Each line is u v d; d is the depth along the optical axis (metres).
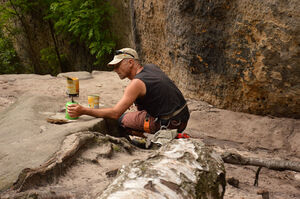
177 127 3.12
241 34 4.31
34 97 4.05
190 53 5.07
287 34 3.83
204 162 1.58
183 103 3.16
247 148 3.81
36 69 14.03
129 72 3.12
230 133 4.18
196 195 1.38
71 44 11.77
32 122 3.13
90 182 2.16
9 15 12.84
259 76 4.28
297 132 4.02
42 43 13.22
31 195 1.81
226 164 3.35
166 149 1.65
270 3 3.88
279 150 3.74
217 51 4.70
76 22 9.41
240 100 4.68
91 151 2.63
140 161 1.52
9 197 1.79
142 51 6.76
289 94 4.12
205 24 4.69
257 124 4.31
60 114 3.53
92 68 10.92
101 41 9.34
